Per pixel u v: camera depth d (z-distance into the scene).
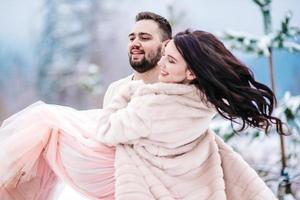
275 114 3.21
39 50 15.54
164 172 1.78
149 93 1.79
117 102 1.87
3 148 1.87
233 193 1.89
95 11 15.40
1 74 15.54
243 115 1.78
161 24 2.14
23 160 1.88
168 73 1.80
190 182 1.79
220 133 3.21
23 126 1.93
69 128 1.94
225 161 1.93
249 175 1.90
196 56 1.74
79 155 1.88
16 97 15.24
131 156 1.79
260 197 1.85
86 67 14.88
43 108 1.97
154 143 1.78
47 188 2.00
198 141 1.86
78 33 15.27
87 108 14.07
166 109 1.75
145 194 1.70
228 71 1.75
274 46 3.37
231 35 3.38
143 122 1.74
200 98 1.79
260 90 1.78
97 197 1.89
